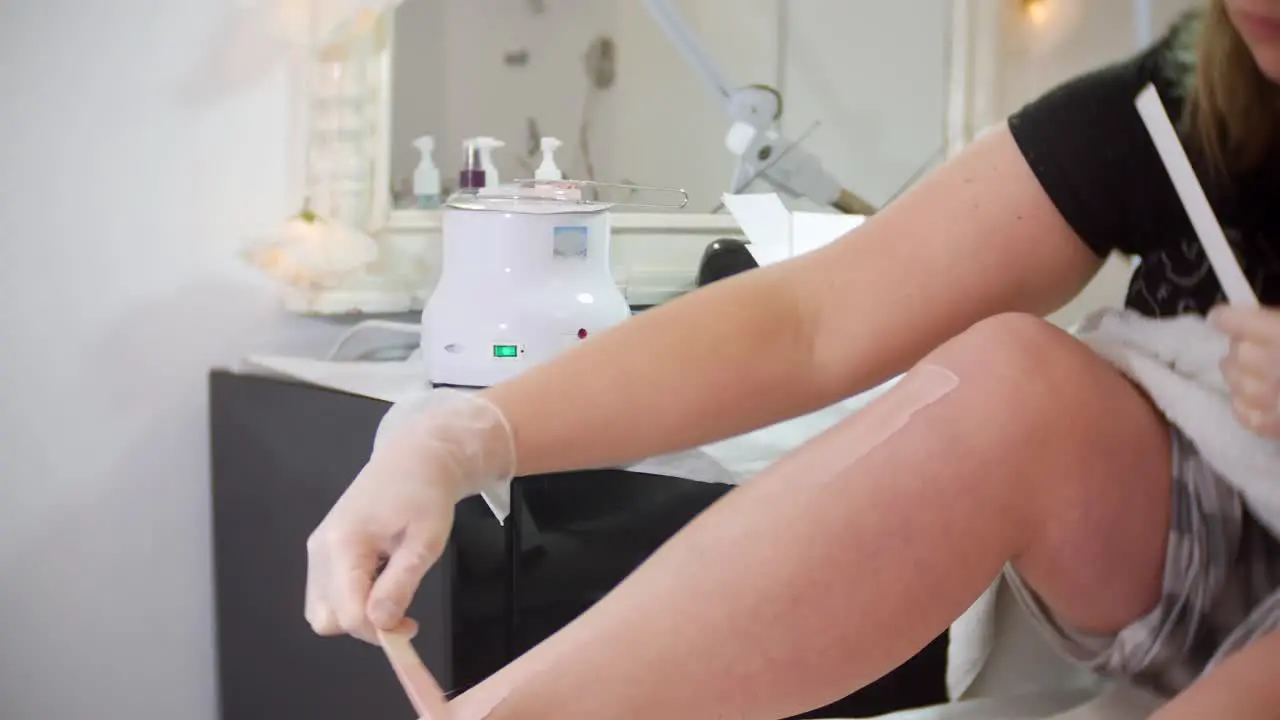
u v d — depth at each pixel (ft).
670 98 4.51
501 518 2.12
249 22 3.88
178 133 3.81
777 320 2.25
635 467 2.64
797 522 1.70
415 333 3.96
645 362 2.13
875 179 5.23
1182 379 1.98
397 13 3.98
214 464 3.79
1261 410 1.79
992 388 1.82
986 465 1.77
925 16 5.27
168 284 3.84
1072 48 5.67
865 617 1.69
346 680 3.01
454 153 4.16
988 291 2.29
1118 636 2.02
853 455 1.77
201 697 4.03
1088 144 2.26
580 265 3.03
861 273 2.32
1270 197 2.16
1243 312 1.83
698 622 1.64
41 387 3.69
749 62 4.81
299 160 3.95
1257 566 1.99
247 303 3.95
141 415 3.84
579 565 2.61
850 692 1.74
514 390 2.09
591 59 4.36
